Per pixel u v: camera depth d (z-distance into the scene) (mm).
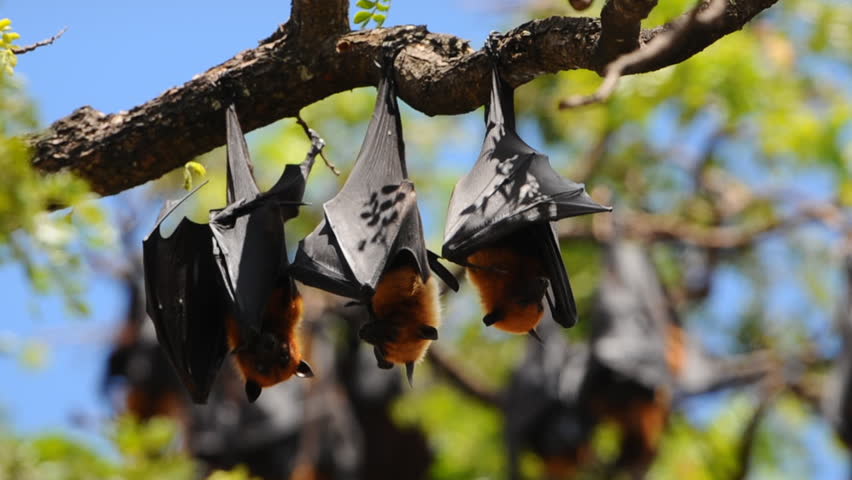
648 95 14750
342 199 7086
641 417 16609
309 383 17969
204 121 7504
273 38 7543
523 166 6938
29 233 6242
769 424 17062
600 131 16062
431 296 7250
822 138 15570
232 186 7203
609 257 16891
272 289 6961
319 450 17922
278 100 7465
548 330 17641
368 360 18672
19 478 9141
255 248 7012
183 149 7590
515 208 6785
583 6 6301
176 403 17906
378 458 18656
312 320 15953
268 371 7168
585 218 16891
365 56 7246
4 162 6141
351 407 18547
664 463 16875
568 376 17016
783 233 16359
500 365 18344
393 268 7184
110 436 10312
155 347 17922
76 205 6410
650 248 17391
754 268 17438
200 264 7387
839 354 16188
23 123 6309
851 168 15648
